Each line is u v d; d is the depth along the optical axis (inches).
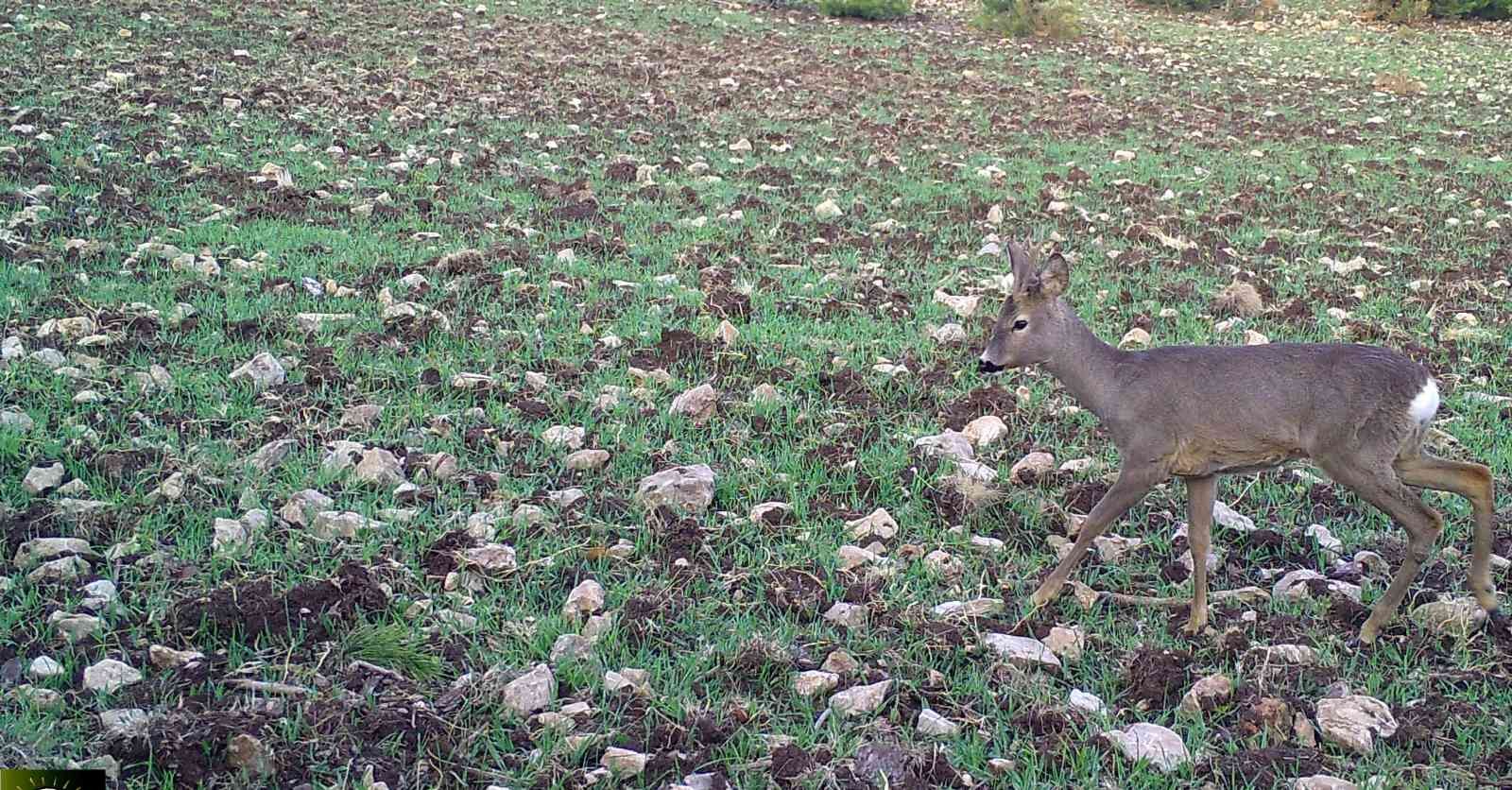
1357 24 1029.8
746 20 863.7
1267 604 219.3
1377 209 498.6
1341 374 201.3
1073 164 552.7
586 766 171.0
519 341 317.1
